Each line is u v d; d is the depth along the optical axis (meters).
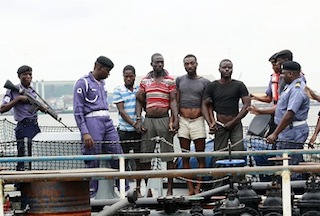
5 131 12.63
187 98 11.15
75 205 6.78
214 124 11.04
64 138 11.02
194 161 11.41
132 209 6.94
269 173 6.09
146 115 11.20
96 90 10.84
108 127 10.93
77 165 10.75
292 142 10.10
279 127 10.35
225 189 8.30
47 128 13.59
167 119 11.12
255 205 7.44
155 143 11.18
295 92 10.34
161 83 11.14
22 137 12.02
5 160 7.83
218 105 11.03
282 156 8.73
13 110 12.21
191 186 10.33
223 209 6.82
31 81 12.28
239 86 11.02
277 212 7.20
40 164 10.69
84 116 10.82
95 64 10.91
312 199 7.09
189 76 11.24
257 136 11.19
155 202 7.95
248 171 6.07
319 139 11.39
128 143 11.40
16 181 6.13
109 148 10.82
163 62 11.18
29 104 12.09
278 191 7.29
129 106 11.34
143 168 10.80
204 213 7.35
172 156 8.00
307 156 9.90
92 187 9.37
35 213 6.74
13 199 7.32
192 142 12.04
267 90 12.17
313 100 11.24
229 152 7.73
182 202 7.20
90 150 10.68
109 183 9.09
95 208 8.22
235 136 10.95
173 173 6.07
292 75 10.48
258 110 11.14
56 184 6.73
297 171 6.10
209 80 11.28
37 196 6.73
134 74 11.41
